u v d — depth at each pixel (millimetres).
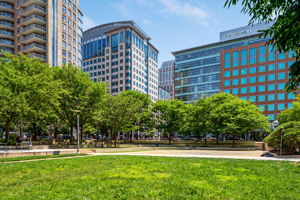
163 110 49062
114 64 111125
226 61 79000
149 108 53938
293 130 19641
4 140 30281
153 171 10391
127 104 37625
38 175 9594
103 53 116375
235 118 37500
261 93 70750
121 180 8406
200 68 95688
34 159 16422
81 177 9047
